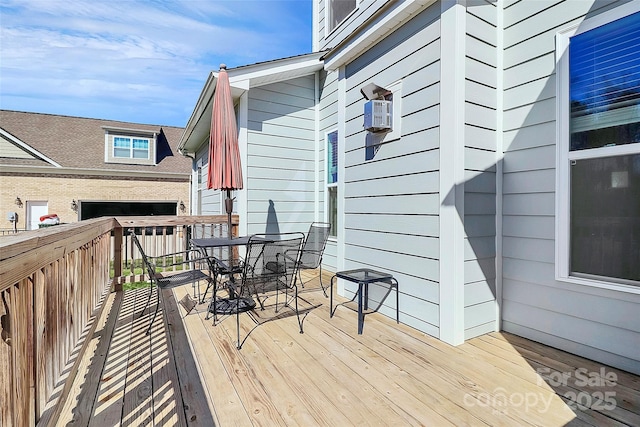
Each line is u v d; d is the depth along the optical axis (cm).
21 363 135
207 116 594
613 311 211
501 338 258
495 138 268
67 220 1163
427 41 271
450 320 248
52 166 1136
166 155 1392
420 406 174
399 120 300
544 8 242
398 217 300
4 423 120
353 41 340
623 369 207
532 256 253
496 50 269
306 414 168
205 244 303
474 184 255
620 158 208
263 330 279
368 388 191
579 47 224
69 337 213
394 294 304
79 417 167
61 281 195
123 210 1293
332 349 241
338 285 392
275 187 534
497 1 270
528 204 254
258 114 516
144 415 168
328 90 547
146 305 354
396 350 239
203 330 281
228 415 168
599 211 217
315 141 576
